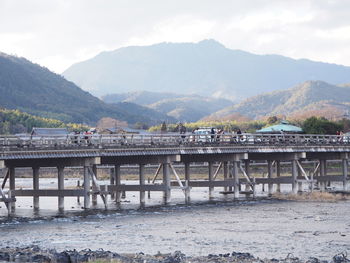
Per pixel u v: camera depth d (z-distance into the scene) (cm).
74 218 8038
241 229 7144
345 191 12394
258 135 11081
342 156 12825
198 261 5125
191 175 17738
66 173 18862
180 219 7994
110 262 4997
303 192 11831
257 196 11306
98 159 8475
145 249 5900
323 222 7719
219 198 11069
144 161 9806
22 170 18650
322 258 5462
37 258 5216
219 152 10188
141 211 8844
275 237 6581
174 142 9644
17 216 8256
